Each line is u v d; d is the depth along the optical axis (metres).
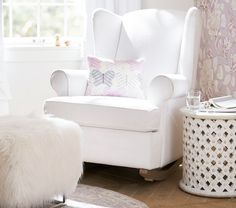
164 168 4.70
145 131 4.34
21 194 3.63
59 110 4.57
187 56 4.79
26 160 3.64
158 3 5.75
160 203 4.18
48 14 6.06
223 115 4.26
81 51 5.91
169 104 4.51
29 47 5.75
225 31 5.11
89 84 4.92
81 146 4.03
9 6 5.92
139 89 4.86
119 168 4.98
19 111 5.83
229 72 5.11
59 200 4.16
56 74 4.86
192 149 4.38
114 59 5.16
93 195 4.28
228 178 4.32
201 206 4.13
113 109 4.40
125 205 4.11
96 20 5.18
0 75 5.64
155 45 4.99
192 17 4.79
